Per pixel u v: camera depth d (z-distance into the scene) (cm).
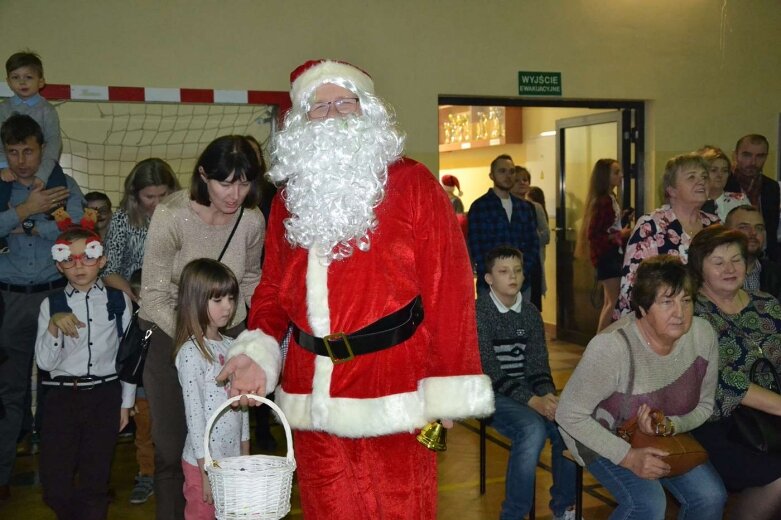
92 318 299
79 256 297
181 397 275
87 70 489
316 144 187
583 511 342
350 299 184
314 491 191
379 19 552
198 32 510
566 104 622
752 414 269
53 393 294
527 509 308
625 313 351
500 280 332
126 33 495
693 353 260
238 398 193
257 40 523
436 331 188
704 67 642
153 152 515
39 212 360
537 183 804
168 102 509
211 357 266
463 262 192
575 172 735
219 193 261
